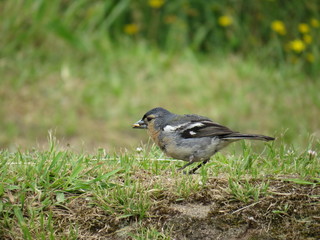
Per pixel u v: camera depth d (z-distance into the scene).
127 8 18.45
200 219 6.49
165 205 6.64
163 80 15.90
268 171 7.46
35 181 7.00
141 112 14.44
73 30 17.58
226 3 18.97
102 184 7.02
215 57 17.77
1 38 16.64
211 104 14.95
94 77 15.78
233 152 8.48
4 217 6.45
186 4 18.67
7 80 15.31
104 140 13.04
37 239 6.26
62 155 7.86
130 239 6.38
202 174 7.16
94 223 6.52
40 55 16.44
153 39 18.27
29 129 13.31
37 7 17.16
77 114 14.23
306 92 16.34
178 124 7.93
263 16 19.16
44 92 15.02
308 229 6.32
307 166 7.54
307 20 19.56
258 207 6.55
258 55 18.44
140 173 7.45
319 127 14.15
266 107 15.10
